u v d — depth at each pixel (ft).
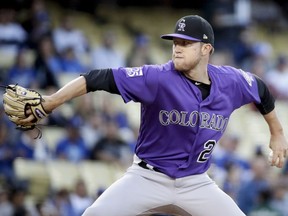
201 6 222.07
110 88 56.34
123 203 58.34
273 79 187.83
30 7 166.30
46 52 156.35
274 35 216.95
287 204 130.62
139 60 176.65
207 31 57.47
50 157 135.13
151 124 58.59
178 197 59.52
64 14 196.65
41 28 162.81
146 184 59.21
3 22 160.97
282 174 137.08
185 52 56.85
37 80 151.94
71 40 168.66
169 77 57.16
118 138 142.82
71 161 136.26
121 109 161.99
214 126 58.80
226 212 59.47
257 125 176.04
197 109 57.72
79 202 124.67
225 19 188.75
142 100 57.11
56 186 130.31
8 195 119.85
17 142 129.08
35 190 127.75
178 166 58.95
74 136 138.10
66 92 55.57
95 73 56.18
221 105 58.70
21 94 55.67
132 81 56.44
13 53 160.25
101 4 208.85
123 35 200.44
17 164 129.08
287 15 223.92
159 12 218.59
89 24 198.29
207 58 58.23
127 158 141.79
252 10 215.31
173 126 57.98
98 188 130.00
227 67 60.95
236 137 152.25
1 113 132.67
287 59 192.03
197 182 59.67
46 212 120.88
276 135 64.18
